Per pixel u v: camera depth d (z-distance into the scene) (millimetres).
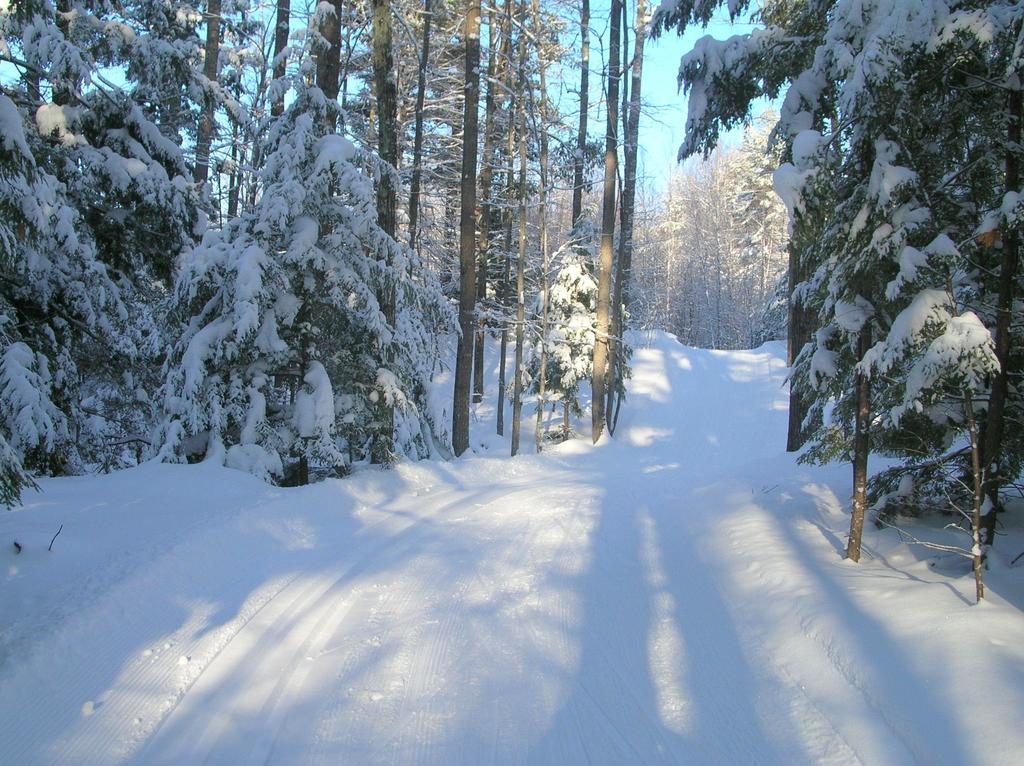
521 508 9961
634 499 10984
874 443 7113
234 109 14328
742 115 10617
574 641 5000
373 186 10680
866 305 6309
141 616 4961
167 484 8281
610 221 21156
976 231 5426
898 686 3908
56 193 9688
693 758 3506
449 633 5074
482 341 26891
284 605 5523
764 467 11492
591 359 23734
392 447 11852
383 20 13242
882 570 5910
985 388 6105
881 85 5535
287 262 9852
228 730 3658
